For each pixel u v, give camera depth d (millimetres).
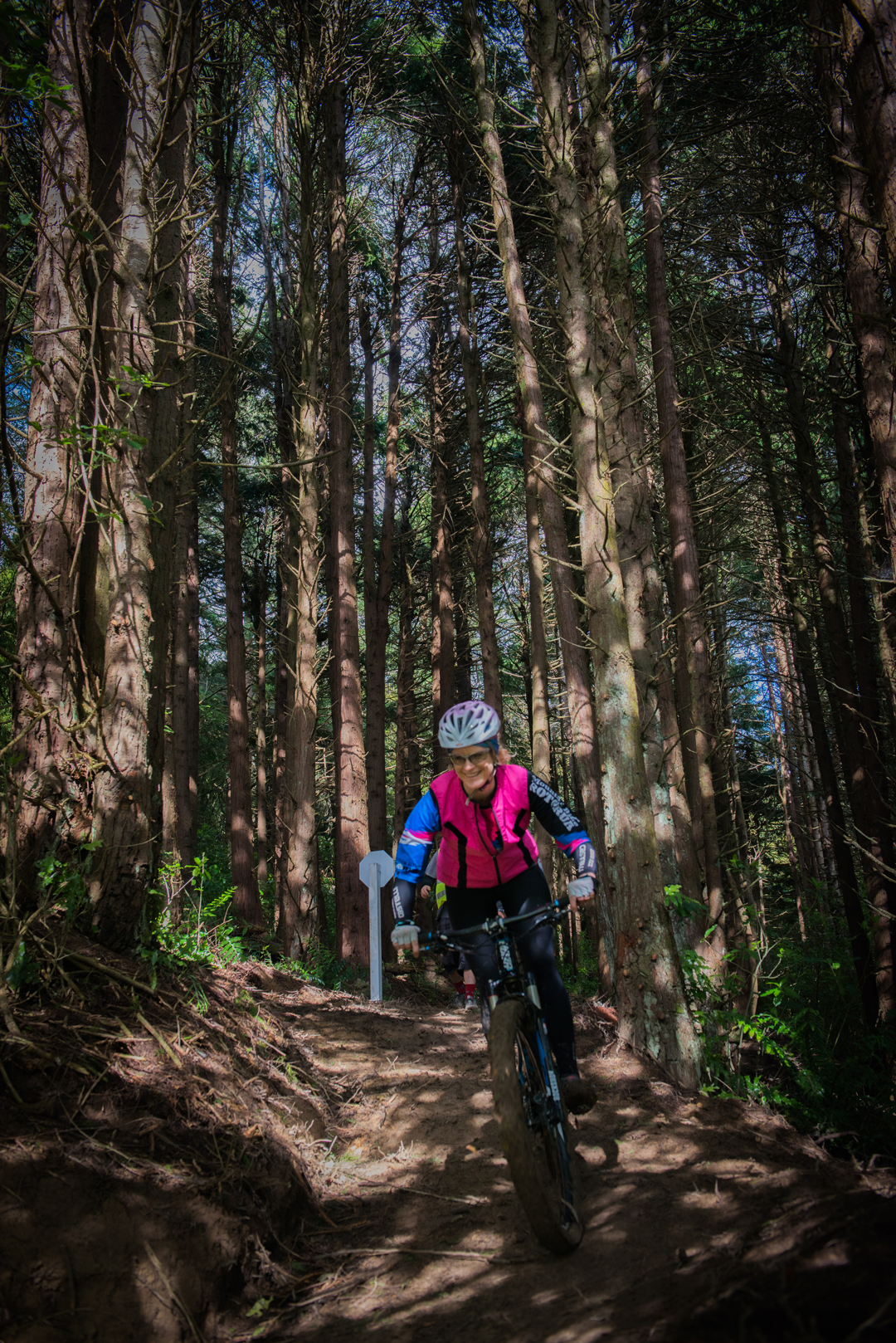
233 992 5027
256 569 20406
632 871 4844
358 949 11617
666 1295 2430
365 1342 2598
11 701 4719
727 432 12898
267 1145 3408
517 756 23078
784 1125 3904
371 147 15617
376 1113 4359
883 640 9047
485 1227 3242
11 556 4125
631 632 7113
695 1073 4574
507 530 19203
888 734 11047
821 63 6672
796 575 13477
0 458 4961
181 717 13078
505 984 3215
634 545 7188
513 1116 2762
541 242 13719
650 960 4715
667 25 10414
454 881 3395
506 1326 2541
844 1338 1871
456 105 9102
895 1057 7047
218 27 5430
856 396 9633
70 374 4699
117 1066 3383
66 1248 2617
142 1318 2602
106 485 4332
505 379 15727
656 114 10750
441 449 17172
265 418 17266
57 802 4320
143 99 4656
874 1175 3266
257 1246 2971
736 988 6160
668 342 10695
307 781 11312
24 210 5027
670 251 12570
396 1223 3350
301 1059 4805
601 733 5105
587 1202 3307
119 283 4648
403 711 18859
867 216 6152
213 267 13531
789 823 17922
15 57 3436
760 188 11914
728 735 11305
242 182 13531
